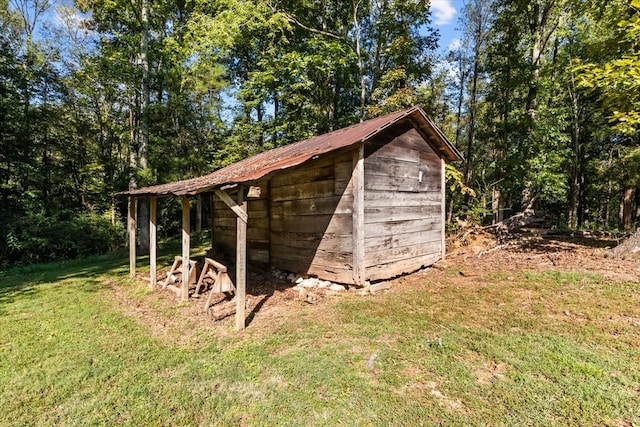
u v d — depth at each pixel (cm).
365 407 281
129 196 783
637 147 1227
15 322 531
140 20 1336
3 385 337
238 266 470
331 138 763
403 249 731
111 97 1461
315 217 704
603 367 321
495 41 1409
